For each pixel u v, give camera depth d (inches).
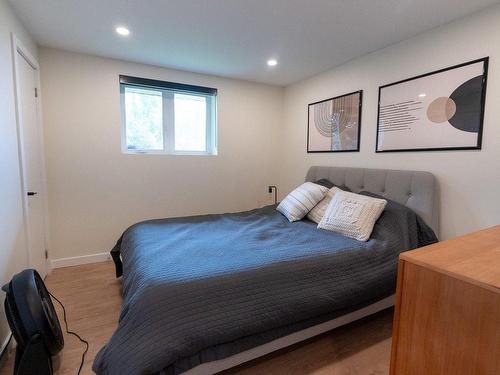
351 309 67.6
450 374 32.7
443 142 82.4
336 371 59.6
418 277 35.5
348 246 73.5
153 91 126.3
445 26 81.4
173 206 131.6
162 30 88.7
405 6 73.0
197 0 71.8
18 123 77.8
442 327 33.2
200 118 138.7
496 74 71.1
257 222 100.6
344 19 80.2
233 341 52.4
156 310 47.6
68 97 107.9
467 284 30.6
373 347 67.3
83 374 58.2
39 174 99.5
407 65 92.0
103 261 119.0
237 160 145.2
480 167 74.7
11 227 71.0
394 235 80.3
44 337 53.1
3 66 69.0
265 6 74.1
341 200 92.1
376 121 102.8
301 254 66.6
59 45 101.2
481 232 48.6
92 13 78.7
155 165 126.2
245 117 144.9
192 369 49.2
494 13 71.0
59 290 94.1
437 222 84.7
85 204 114.5
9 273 68.7
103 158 115.9
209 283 52.9
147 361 43.4
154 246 72.6
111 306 84.7
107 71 113.2
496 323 28.5
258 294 54.9
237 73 130.8
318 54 106.4
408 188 89.2
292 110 148.2
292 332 59.3
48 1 72.6
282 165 156.8
